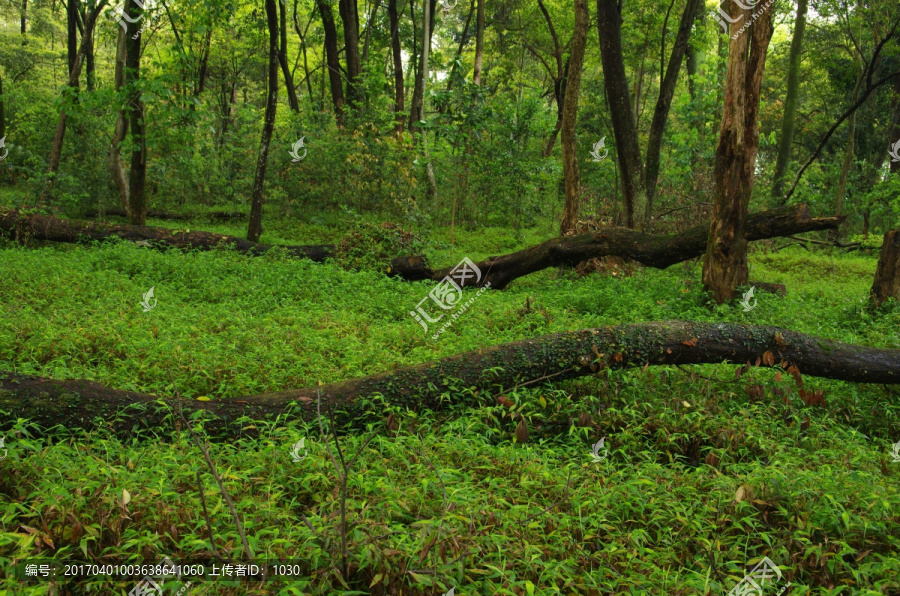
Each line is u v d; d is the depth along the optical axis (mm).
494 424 5414
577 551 3404
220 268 10398
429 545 3010
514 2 25500
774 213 9102
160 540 3227
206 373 5602
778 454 4699
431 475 3967
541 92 28609
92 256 10469
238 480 3861
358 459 4203
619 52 12328
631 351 5918
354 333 7301
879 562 3393
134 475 3662
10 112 21438
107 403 4734
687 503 3969
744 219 9156
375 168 16797
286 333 6938
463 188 18438
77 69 15516
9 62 28062
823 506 3779
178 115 13383
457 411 5426
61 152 16484
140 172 13539
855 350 6105
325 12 20031
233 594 2900
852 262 15750
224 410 4906
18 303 7777
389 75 26891
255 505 3512
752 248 16891
